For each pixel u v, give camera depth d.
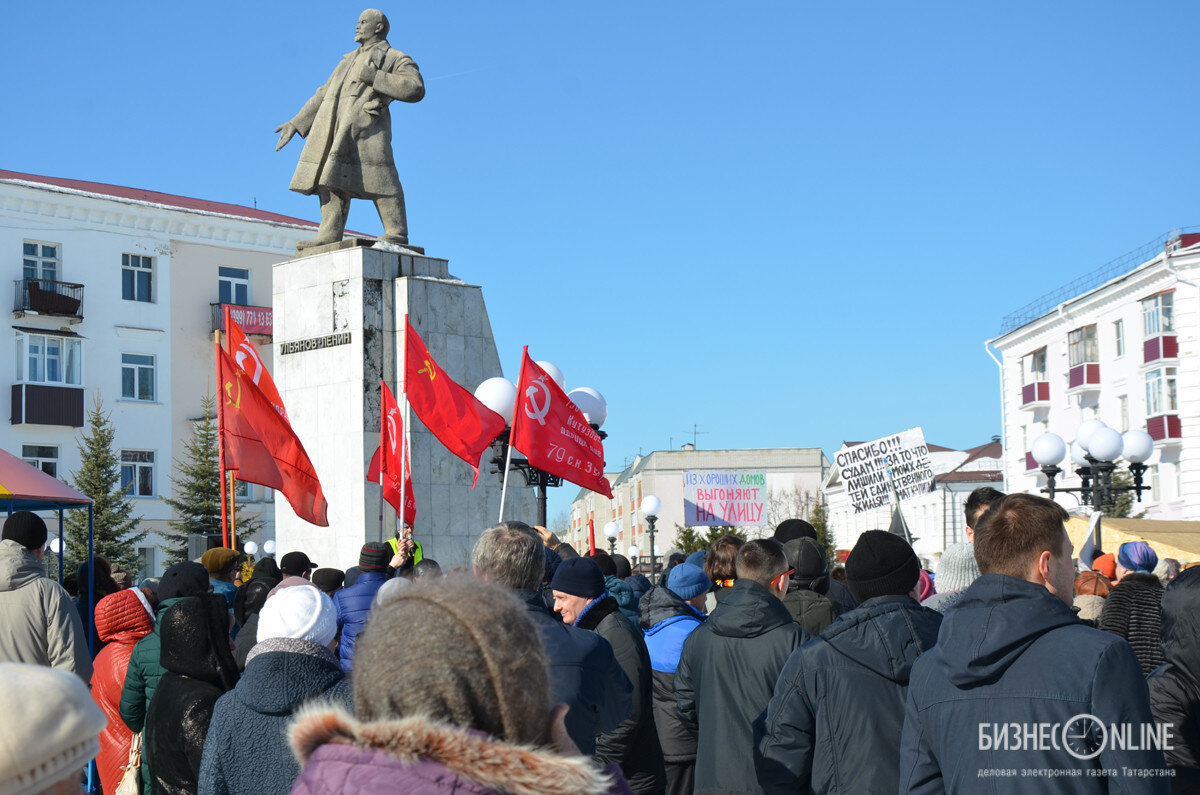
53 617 6.67
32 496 9.80
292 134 15.73
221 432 11.71
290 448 12.22
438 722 1.88
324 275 15.27
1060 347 47.97
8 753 1.90
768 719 4.32
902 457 18.86
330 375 15.12
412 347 11.12
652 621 5.97
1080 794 3.17
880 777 4.05
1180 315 40.28
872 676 4.12
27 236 40.88
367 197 15.84
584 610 5.11
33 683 1.97
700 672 4.99
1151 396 41.59
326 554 14.93
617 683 4.39
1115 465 16.95
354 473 14.76
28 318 40.56
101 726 2.04
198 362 43.97
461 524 15.12
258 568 10.08
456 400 11.24
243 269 45.12
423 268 15.58
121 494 38.97
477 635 1.96
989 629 3.33
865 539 4.35
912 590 4.37
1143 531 13.96
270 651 3.84
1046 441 17.39
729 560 6.61
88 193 41.59
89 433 41.78
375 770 1.87
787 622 4.91
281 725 3.76
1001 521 3.54
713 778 4.84
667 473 93.56
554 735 2.09
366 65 15.41
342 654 6.18
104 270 42.28
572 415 9.71
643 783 4.93
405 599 2.03
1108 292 43.75
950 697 3.40
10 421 40.22
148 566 42.72
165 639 4.96
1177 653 3.97
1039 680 3.25
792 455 95.94
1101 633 3.30
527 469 10.90
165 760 4.84
